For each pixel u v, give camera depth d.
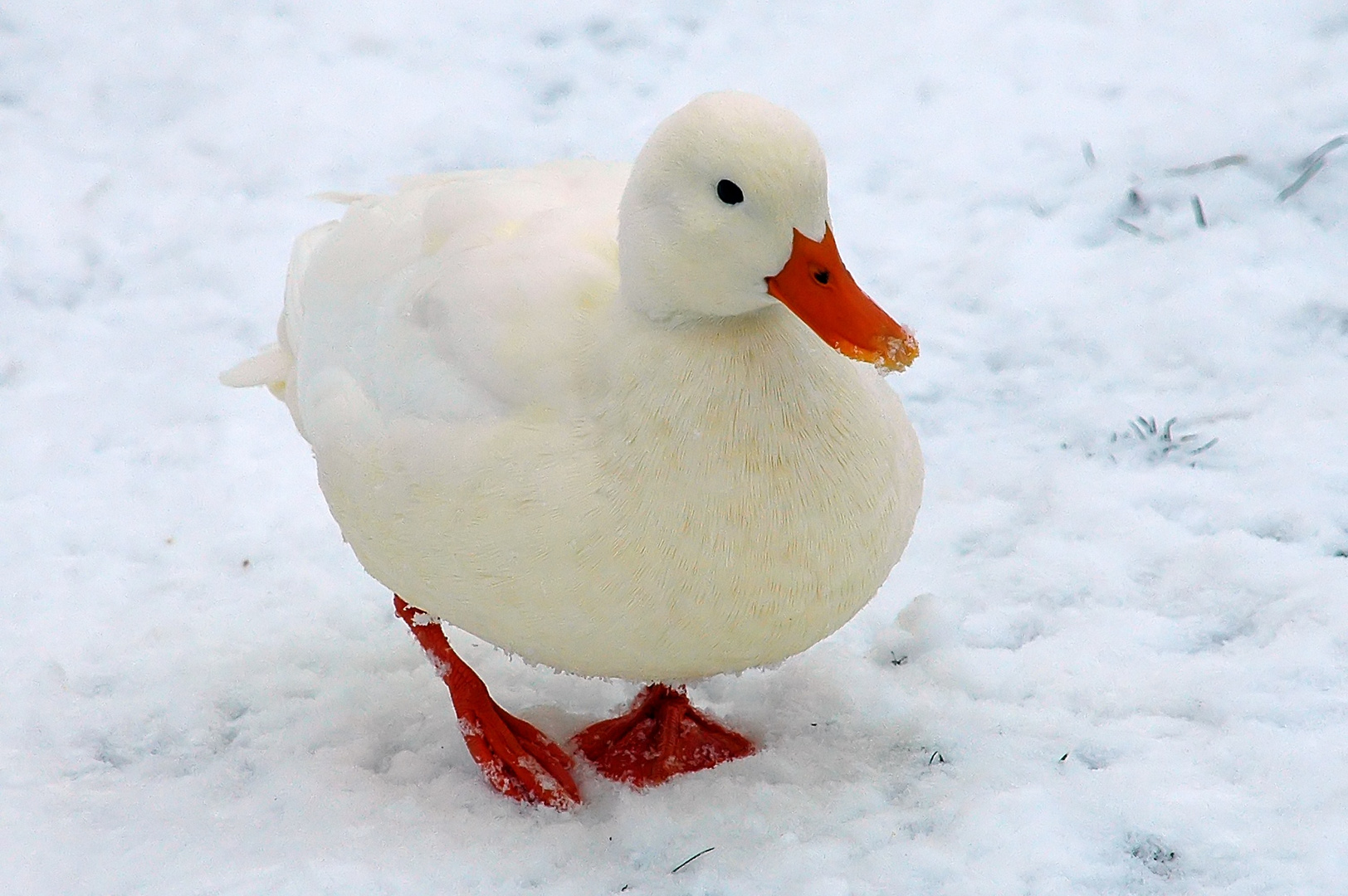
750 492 5.86
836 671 7.66
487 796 7.04
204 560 9.09
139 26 15.87
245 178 13.59
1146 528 8.48
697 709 7.52
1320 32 13.90
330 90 14.82
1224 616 7.72
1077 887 5.91
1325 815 6.08
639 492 5.86
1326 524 8.28
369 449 6.45
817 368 5.96
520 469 5.98
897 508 6.29
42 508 9.59
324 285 7.25
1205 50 13.96
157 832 6.80
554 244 6.40
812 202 5.70
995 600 8.12
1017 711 7.18
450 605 6.47
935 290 11.39
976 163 12.93
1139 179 12.30
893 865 6.06
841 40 14.95
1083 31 14.53
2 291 12.01
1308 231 11.38
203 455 10.09
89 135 14.23
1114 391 10.04
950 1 15.21
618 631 6.11
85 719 7.71
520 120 14.27
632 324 5.98
